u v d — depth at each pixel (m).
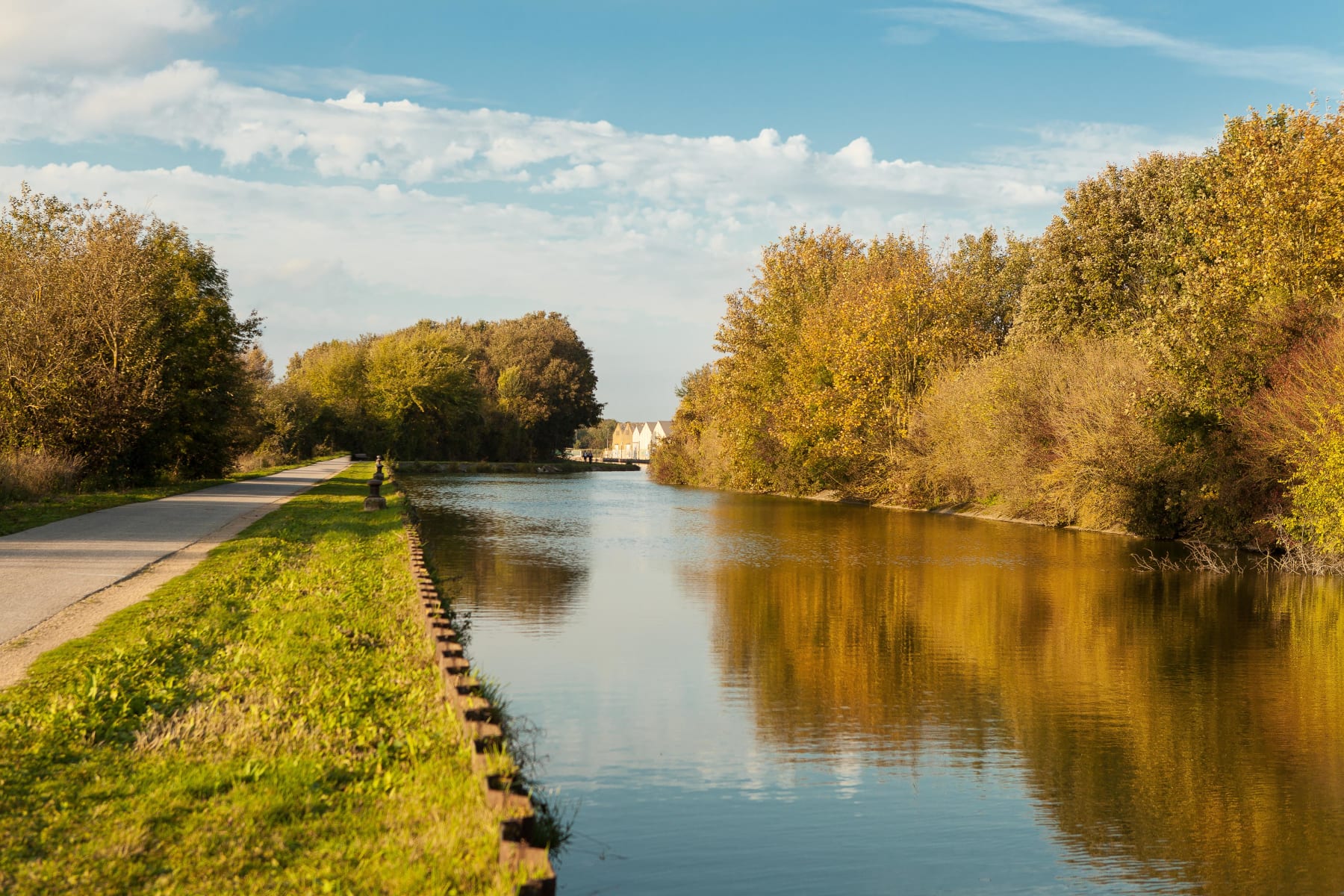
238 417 43.34
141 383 31.91
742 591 19.38
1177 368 26.12
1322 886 6.95
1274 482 25.20
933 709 11.23
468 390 96.00
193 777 5.57
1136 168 43.25
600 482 71.06
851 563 23.97
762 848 7.29
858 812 8.10
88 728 6.41
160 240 36.75
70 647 8.63
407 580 12.99
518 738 8.91
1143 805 8.41
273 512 23.23
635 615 16.64
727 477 62.31
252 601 11.29
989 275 60.16
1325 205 25.28
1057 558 25.20
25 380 29.69
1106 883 6.94
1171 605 18.22
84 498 26.23
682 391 77.69
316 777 5.68
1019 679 12.73
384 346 92.06
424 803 5.39
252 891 4.31
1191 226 29.70
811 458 48.75
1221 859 7.36
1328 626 16.30
